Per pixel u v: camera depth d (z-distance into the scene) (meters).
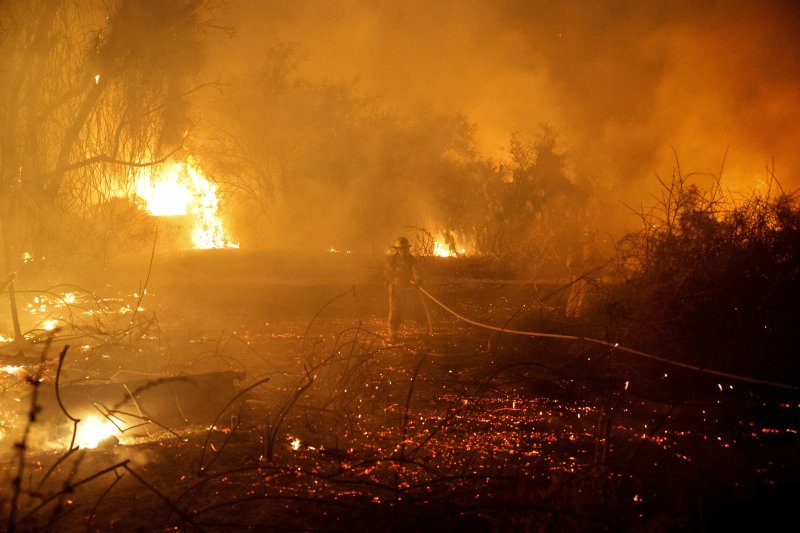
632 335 8.88
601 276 10.55
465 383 7.56
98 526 4.21
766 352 8.61
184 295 16.77
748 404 7.25
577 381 8.08
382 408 7.26
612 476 5.09
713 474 5.37
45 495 4.21
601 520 4.40
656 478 5.29
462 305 16.44
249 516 4.41
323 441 6.09
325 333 12.47
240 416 6.45
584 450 5.93
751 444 6.13
